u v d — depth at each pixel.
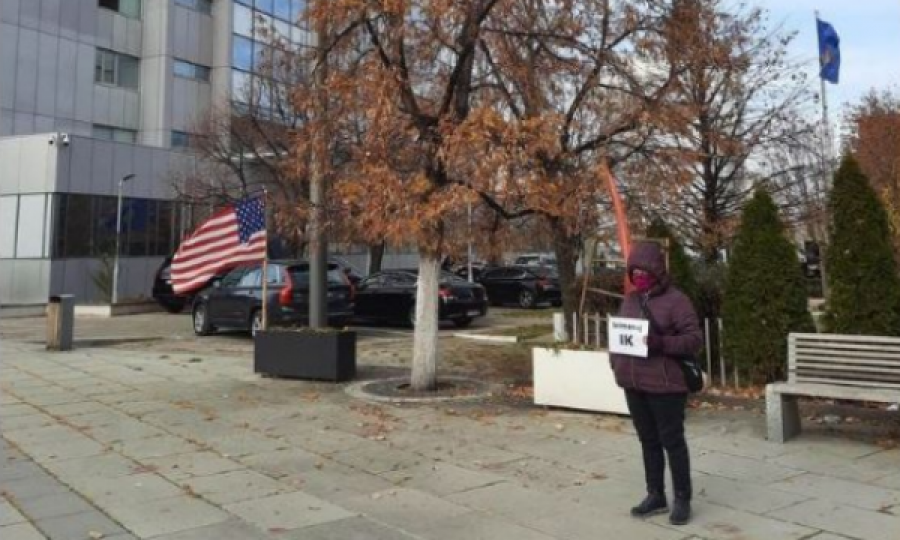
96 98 36.75
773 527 5.07
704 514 5.36
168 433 8.12
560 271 12.97
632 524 5.21
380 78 9.03
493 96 10.69
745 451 6.91
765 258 9.69
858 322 9.00
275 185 26.94
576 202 9.90
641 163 11.23
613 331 5.36
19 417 9.00
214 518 5.48
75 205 28.16
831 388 6.99
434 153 9.31
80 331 19.95
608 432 7.77
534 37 10.28
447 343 16.22
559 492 5.94
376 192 8.98
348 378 11.21
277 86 26.64
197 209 30.53
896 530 4.94
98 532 5.21
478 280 29.58
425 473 6.52
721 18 15.00
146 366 12.84
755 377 9.78
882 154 24.58
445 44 9.46
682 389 5.18
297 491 6.09
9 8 33.12
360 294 21.22
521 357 13.61
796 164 24.14
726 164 16.44
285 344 11.35
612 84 11.10
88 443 7.73
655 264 5.25
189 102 39.47
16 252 28.03
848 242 9.15
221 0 40.22
